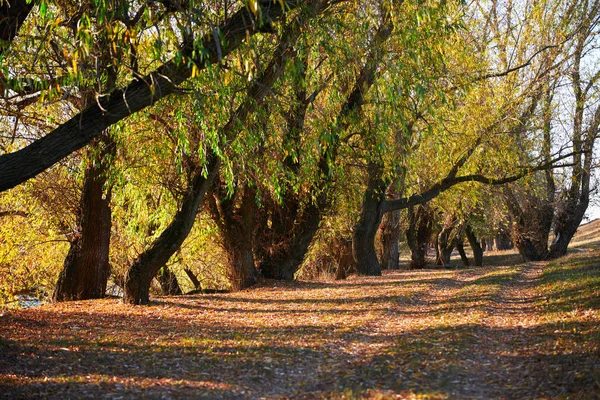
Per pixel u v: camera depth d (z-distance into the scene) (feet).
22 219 70.95
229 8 36.01
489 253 194.49
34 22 33.50
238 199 69.26
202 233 73.82
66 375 27.45
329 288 65.36
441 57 49.78
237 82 42.16
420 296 57.26
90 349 33.40
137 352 33.01
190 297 59.88
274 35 43.42
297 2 31.48
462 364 28.55
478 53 74.49
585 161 103.40
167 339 37.11
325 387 26.05
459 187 95.14
